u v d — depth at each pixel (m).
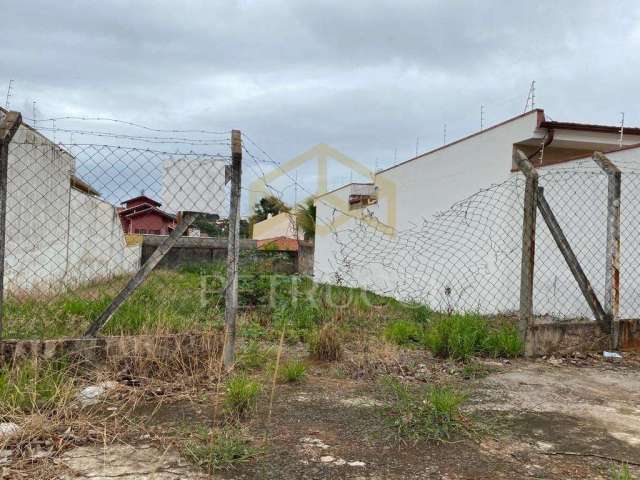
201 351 4.09
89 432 2.79
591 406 3.51
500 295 8.93
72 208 9.45
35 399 3.08
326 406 3.40
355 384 3.98
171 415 3.14
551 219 5.31
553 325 5.14
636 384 4.15
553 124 8.39
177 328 4.50
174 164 4.25
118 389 3.52
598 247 7.03
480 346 5.10
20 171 6.86
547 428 3.05
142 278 4.13
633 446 2.79
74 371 3.77
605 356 5.09
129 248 13.96
